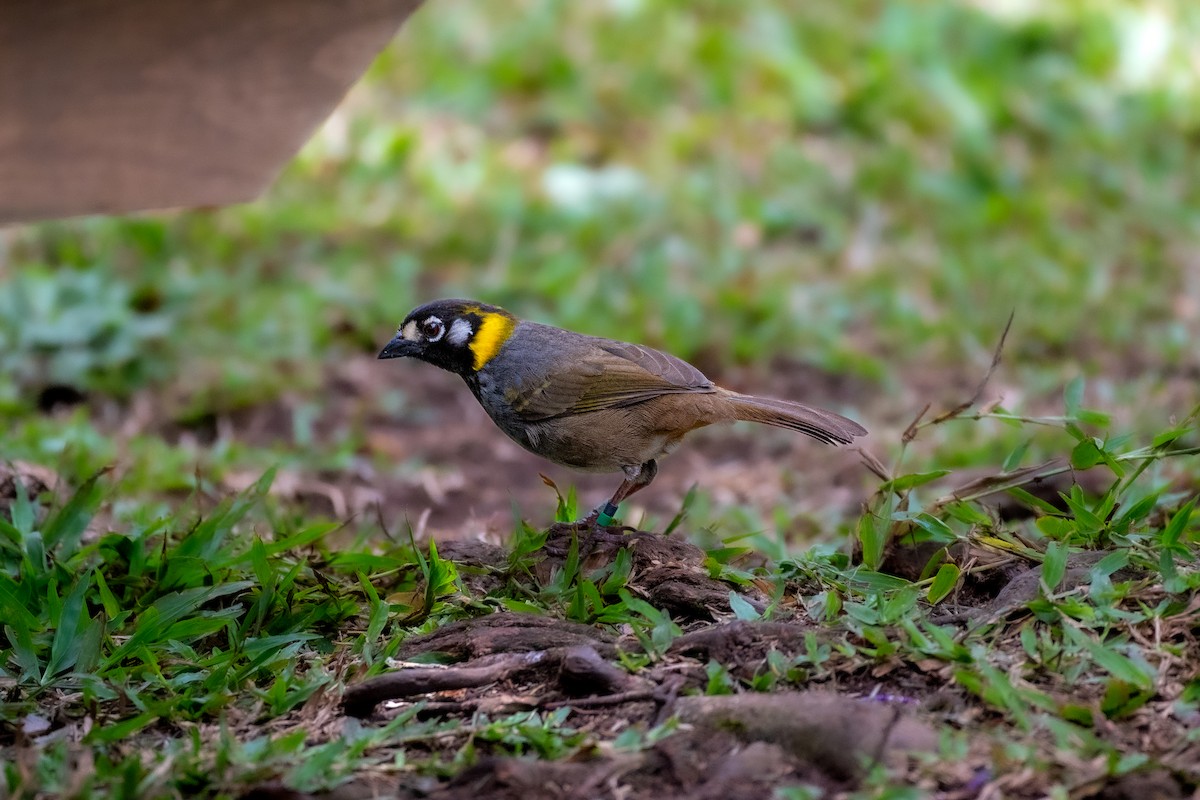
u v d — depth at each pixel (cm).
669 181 2192
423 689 695
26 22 803
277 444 1468
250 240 2003
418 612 811
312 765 602
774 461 1494
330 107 927
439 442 1563
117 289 1728
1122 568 752
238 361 1680
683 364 983
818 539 1170
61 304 1681
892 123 2362
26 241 1920
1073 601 698
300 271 1939
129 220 1958
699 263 1981
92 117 889
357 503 1331
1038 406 1519
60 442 1282
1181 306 1859
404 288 1889
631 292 1888
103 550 882
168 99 886
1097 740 599
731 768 588
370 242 2038
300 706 701
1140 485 964
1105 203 2230
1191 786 561
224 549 905
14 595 813
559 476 1484
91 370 1630
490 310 1005
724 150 2286
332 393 1678
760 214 2102
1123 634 679
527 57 2458
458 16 2556
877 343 1803
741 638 704
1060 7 2748
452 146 2286
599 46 2492
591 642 736
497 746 638
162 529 988
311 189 2177
